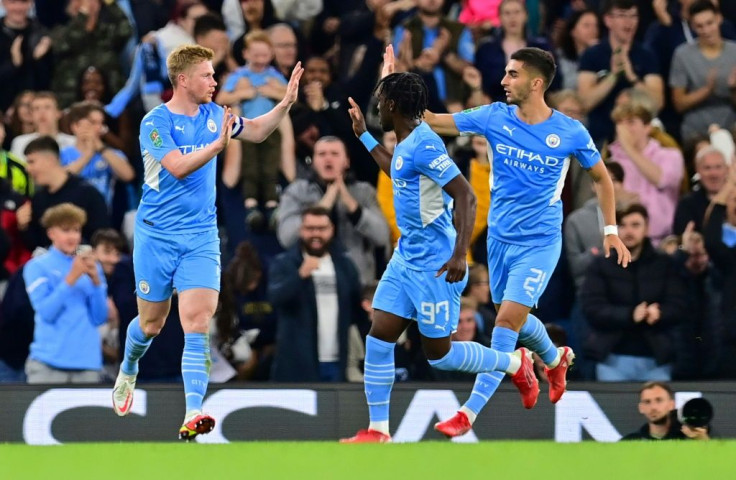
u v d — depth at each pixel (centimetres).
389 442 2256
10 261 3431
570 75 3916
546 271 2484
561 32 3934
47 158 3453
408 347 3203
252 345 3272
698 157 3512
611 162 3553
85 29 3962
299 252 3186
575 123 2488
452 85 3784
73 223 3195
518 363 2466
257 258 3316
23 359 3206
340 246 3228
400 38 3856
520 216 2484
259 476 1947
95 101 3872
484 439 2988
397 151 2356
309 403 2983
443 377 3186
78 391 2961
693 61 3916
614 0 3822
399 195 2369
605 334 3241
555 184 2486
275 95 3634
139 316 2425
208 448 2130
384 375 2428
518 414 3002
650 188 3591
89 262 3177
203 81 2328
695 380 3106
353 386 2997
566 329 3409
